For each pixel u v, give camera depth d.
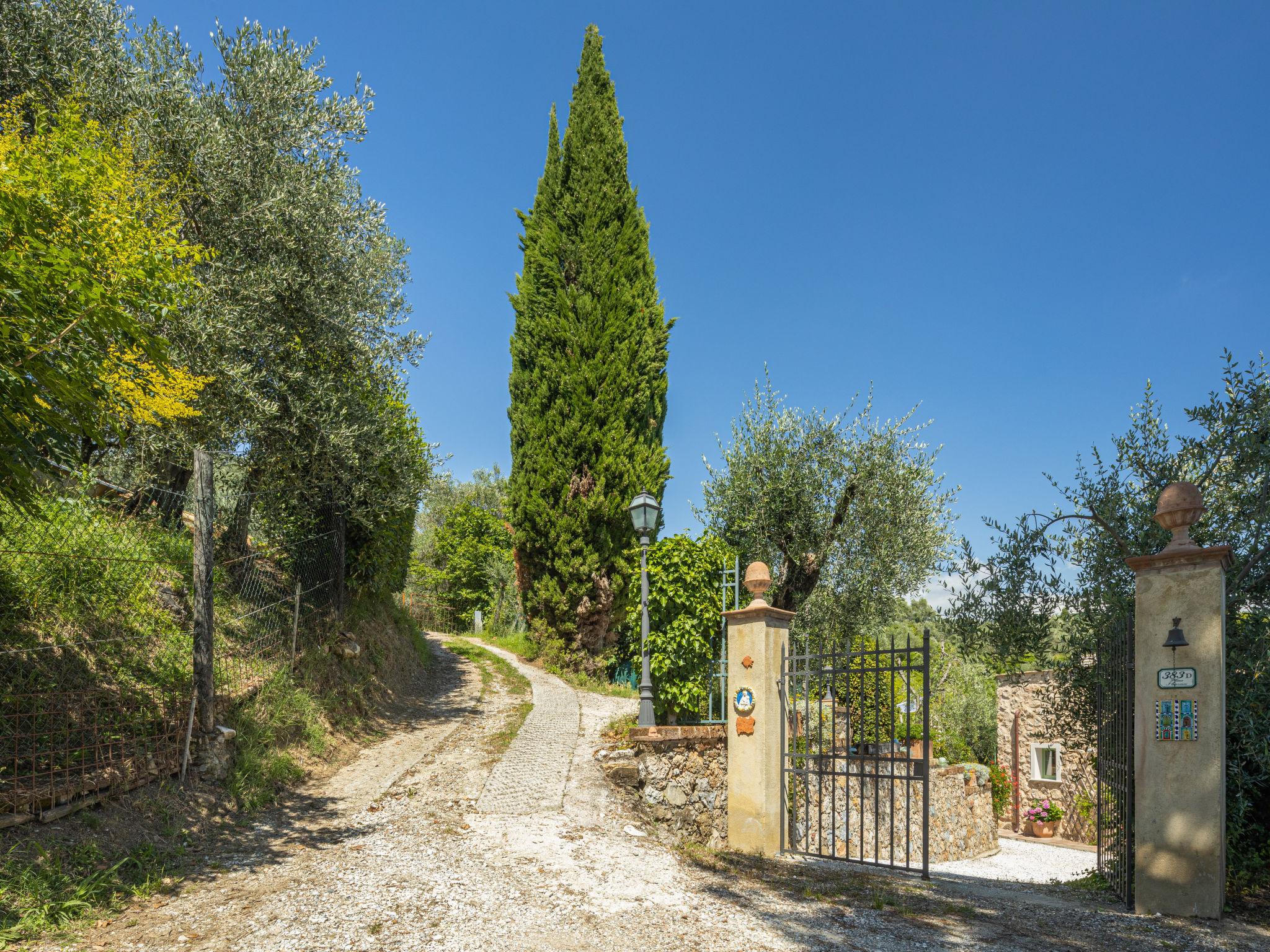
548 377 17.77
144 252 5.26
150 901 4.43
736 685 7.87
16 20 8.54
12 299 4.11
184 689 6.68
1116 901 5.88
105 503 7.63
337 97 10.56
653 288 19.09
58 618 6.28
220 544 9.89
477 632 27.61
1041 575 7.37
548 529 17.30
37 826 4.78
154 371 5.86
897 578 12.23
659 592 12.03
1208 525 6.54
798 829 8.66
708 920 4.69
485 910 4.55
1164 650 5.41
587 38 19.30
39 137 5.41
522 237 19.50
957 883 6.59
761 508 12.41
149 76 9.27
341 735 9.35
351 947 3.89
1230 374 6.61
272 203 9.20
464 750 9.26
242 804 6.41
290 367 9.77
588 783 8.11
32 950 3.62
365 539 13.09
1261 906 5.44
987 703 21.92
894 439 12.45
